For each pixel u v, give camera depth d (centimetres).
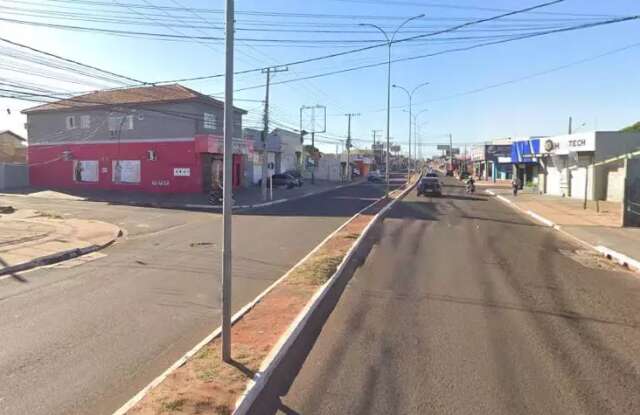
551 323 790
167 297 951
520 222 2361
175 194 3884
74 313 845
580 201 3522
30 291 1009
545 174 4566
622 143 3484
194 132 3969
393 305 885
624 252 1470
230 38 579
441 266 1248
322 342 694
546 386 553
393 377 575
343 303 897
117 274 1174
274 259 1359
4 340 709
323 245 1529
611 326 779
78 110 4350
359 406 505
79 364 621
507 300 930
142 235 1927
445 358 634
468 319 805
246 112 4719
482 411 494
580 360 631
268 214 2692
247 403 496
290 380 566
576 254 1505
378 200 3753
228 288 588
